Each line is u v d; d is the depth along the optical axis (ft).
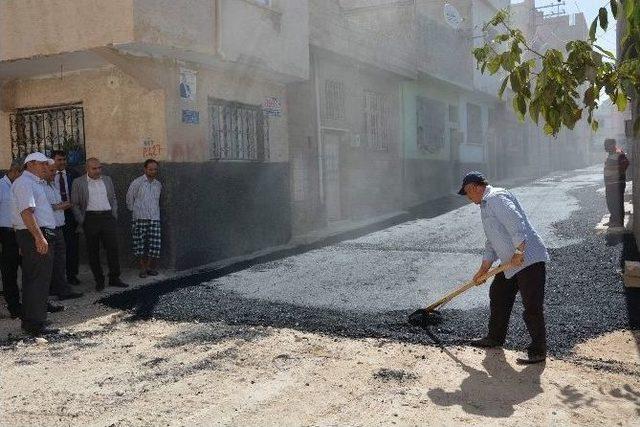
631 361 15.61
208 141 32.50
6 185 22.26
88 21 26.78
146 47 27.07
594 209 43.55
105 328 20.29
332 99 47.14
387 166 55.83
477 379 14.53
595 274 24.20
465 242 34.22
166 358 16.80
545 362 15.57
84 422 12.64
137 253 28.43
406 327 18.84
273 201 37.68
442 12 75.56
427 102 65.26
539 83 12.59
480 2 81.15
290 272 28.12
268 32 34.12
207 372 15.51
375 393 13.78
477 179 16.49
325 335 18.44
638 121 12.94
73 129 32.01
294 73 36.60
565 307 20.25
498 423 12.07
